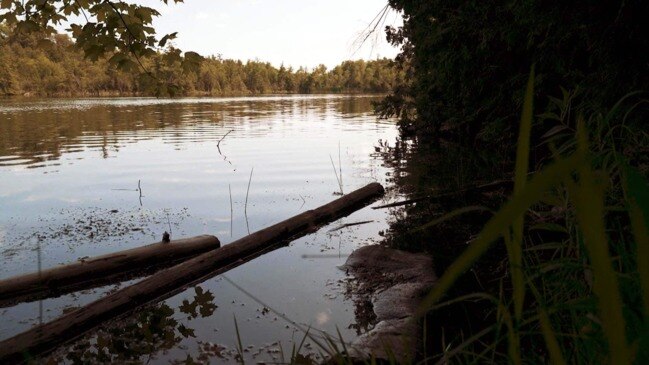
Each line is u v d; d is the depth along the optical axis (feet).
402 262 15.14
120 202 24.66
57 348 10.54
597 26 16.25
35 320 12.05
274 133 62.64
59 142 51.62
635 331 2.43
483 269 13.23
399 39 50.72
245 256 16.81
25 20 11.36
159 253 16.37
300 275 14.78
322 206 21.98
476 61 32.17
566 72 22.26
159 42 10.85
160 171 33.91
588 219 0.92
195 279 14.66
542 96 25.67
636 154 7.95
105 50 10.85
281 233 18.66
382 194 26.48
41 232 19.27
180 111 117.19
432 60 37.58
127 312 12.38
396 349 9.35
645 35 14.58
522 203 0.89
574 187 0.93
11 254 16.58
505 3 25.61
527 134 1.28
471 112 39.29
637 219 1.15
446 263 15.16
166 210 23.08
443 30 32.60
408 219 21.20
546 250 11.12
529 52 27.71
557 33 19.66
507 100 30.96
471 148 43.34
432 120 52.08
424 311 1.03
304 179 31.12
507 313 1.95
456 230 18.78
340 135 60.18
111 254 15.58
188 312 12.24
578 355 3.59
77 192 26.96
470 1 29.19
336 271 15.02
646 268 1.15
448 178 29.89
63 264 14.70
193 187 28.53
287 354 9.82
